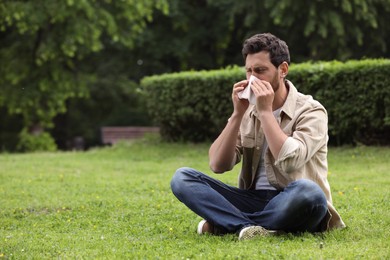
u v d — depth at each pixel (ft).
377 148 43.70
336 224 20.27
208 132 52.26
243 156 20.25
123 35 83.71
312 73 45.11
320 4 70.90
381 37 75.20
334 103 44.45
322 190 19.38
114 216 26.43
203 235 20.54
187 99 51.19
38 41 82.28
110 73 101.40
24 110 87.40
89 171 43.52
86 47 87.71
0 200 31.96
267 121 18.75
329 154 43.83
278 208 19.19
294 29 76.74
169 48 88.63
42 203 30.71
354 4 70.64
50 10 75.25
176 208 27.61
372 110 43.27
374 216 23.82
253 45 19.12
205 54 91.40
